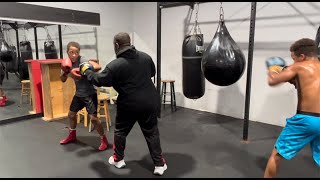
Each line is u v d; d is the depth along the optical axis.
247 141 3.53
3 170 2.70
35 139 3.62
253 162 2.89
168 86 5.88
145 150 3.24
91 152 3.17
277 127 4.14
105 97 4.08
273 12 4.02
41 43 4.93
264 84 4.28
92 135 3.79
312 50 2.23
